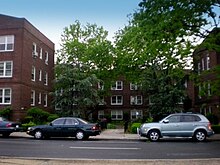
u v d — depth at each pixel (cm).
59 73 3669
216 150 1466
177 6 1911
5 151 1405
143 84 3700
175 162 1019
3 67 3525
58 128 2172
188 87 4978
